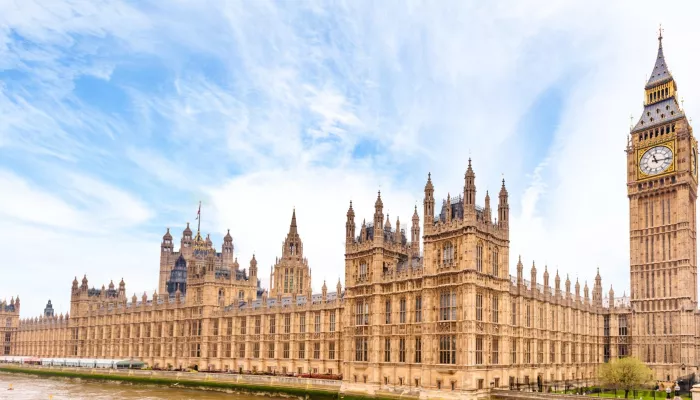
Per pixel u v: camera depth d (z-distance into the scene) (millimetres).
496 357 105562
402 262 122750
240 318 171125
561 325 128125
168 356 192125
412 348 108375
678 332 134625
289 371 151375
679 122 141500
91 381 176125
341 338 138375
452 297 102750
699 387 69812
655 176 143500
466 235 101250
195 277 187625
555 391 112125
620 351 143750
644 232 144750
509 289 110188
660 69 148500
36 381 180875
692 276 140125
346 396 110375
